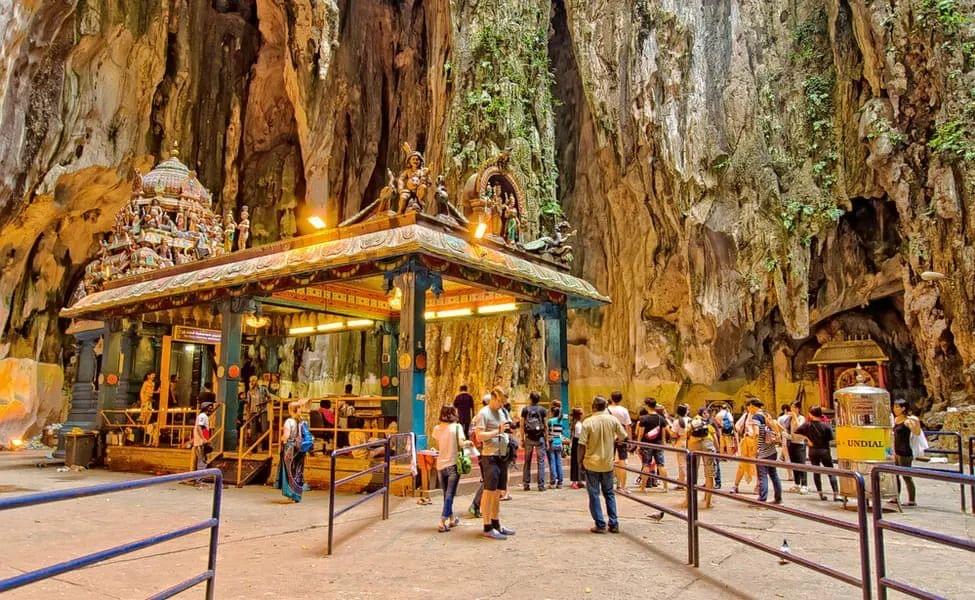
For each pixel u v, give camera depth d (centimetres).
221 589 488
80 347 1823
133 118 2459
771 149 2444
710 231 2459
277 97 3070
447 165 2436
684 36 2509
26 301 2373
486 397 753
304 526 755
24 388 2311
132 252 1700
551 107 2672
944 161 2028
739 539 493
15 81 1881
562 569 551
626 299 2759
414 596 470
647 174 2559
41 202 2177
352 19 2889
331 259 1045
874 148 2186
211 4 2870
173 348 1712
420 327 1024
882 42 2158
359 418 1277
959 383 2058
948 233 2027
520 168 2378
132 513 863
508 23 2509
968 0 2042
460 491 1008
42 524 782
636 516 839
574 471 1181
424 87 2911
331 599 462
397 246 983
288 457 955
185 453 1302
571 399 2841
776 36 2536
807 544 686
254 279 1165
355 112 2895
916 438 973
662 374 2666
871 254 2416
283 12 2588
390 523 768
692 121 2478
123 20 2316
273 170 3028
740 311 2425
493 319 2236
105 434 1536
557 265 1375
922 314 2109
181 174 1886
